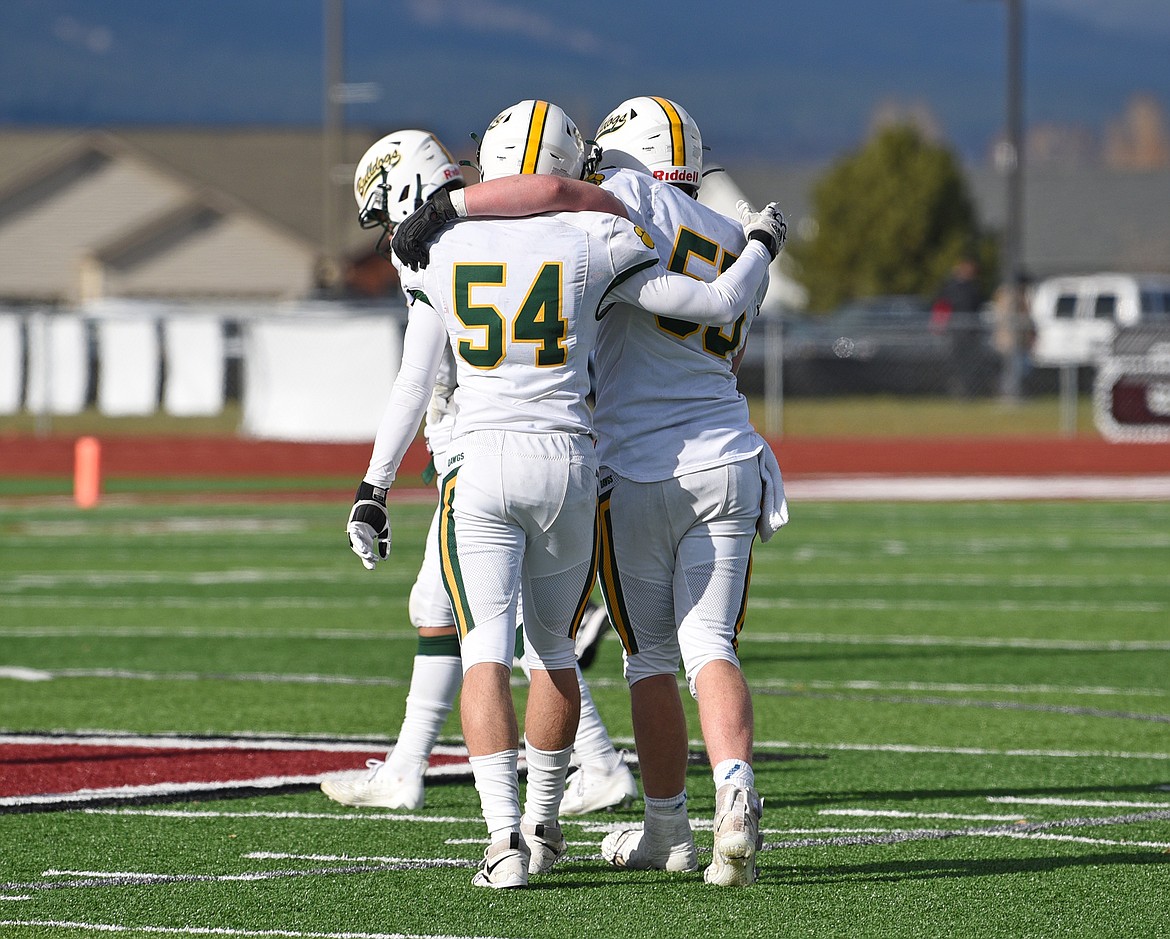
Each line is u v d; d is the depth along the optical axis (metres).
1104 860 17.66
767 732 25.09
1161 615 38.28
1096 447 84.75
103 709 26.72
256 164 193.00
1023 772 22.20
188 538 54.84
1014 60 118.50
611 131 17.52
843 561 49.03
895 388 107.81
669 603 16.73
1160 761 22.94
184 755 23.20
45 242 192.75
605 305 16.25
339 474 78.12
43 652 32.72
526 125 16.58
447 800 20.67
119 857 17.78
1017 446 84.94
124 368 87.44
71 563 48.28
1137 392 86.94
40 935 14.98
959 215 182.50
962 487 73.38
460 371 16.28
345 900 16.12
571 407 16.05
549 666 16.94
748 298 16.31
